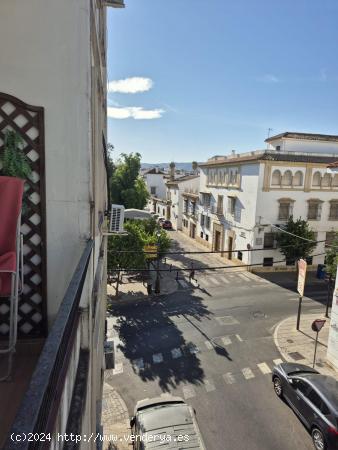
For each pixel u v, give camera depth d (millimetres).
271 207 23203
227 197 27031
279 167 22797
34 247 3445
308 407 8500
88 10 3229
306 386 8883
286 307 17109
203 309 16594
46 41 3207
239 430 8531
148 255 18000
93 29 3684
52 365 1424
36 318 3564
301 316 15969
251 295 18781
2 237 2873
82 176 3396
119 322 14906
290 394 9328
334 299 11664
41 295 3523
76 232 3463
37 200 3396
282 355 12383
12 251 2893
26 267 3465
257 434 8406
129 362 11688
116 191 26094
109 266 16922
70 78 3266
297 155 23750
